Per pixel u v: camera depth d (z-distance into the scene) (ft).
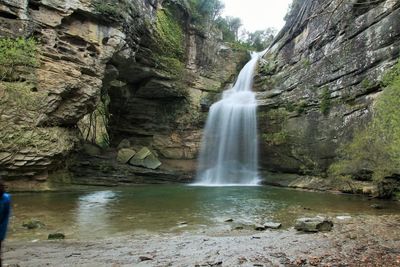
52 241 27.50
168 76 100.27
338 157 69.15
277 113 89.35
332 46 79.00
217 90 116.57
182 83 105.60
